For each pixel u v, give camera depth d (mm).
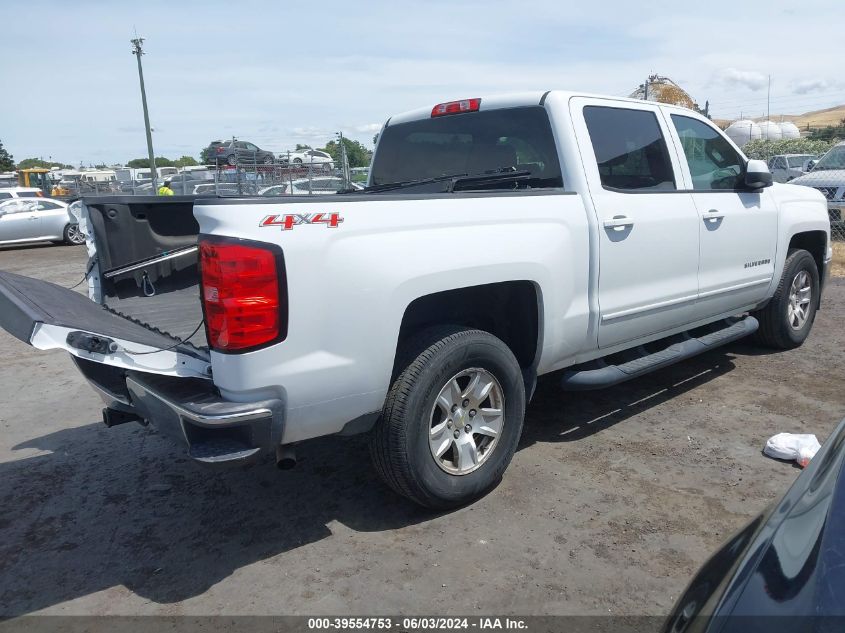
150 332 3279
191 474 4008
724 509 3371
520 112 4133
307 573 2984
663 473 3766
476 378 3398
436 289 3152
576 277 3791
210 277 2709
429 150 4727
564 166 3918
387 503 3572
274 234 2699
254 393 2750
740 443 4117
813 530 1449
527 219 3531
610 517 3330
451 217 3215
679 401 4848
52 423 4965
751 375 5348
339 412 2986
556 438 4289
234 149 22547
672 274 4422
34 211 18766
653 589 2783
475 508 3467
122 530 3412
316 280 2797
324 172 21688
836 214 13195
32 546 3291
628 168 4250
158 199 4180
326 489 3752
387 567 3000
